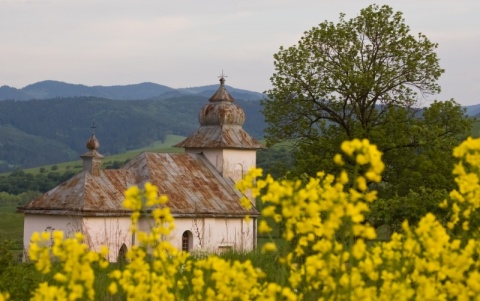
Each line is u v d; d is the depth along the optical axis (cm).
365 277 975
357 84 5156
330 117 5394
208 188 5684
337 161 750
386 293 793
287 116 5469
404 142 5012
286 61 5431
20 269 1355
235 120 6144
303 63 5369
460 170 911
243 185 866
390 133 5172
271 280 1363
